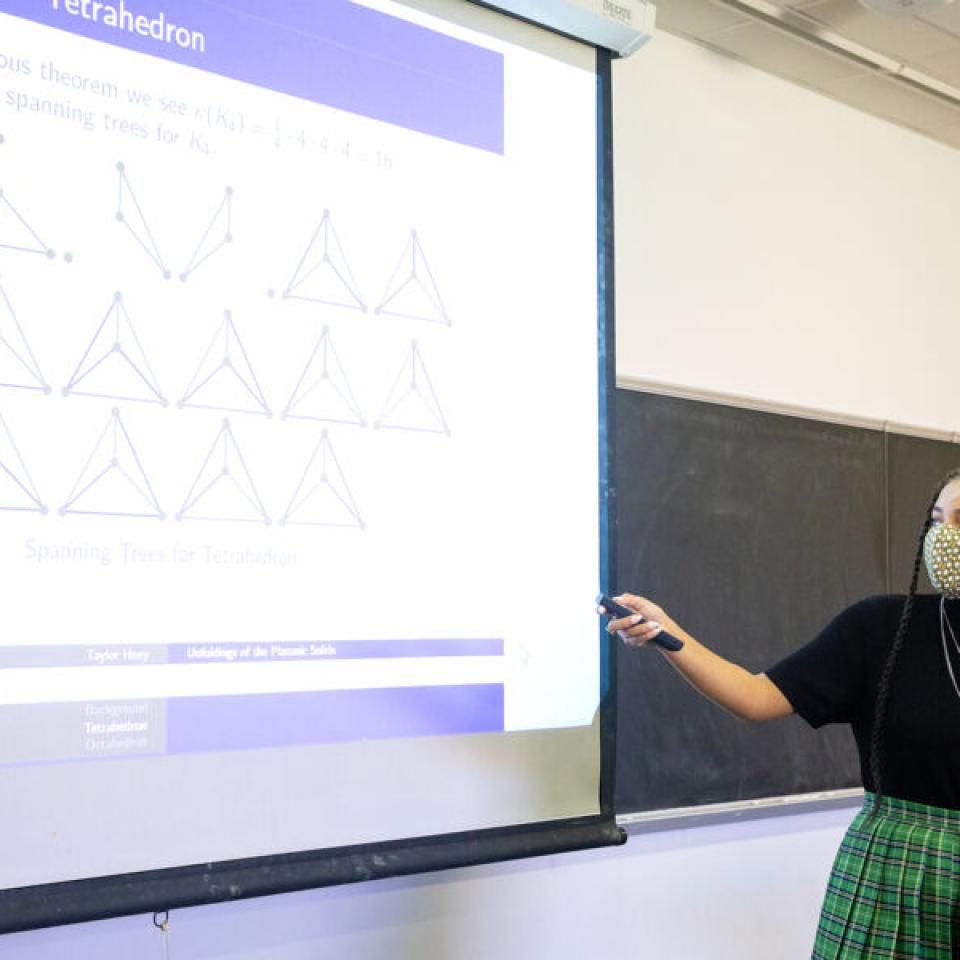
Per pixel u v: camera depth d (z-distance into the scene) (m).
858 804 3.05
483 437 1.93
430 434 1.87
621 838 2.04
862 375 3.24
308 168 1.77
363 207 1.82
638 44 2.13
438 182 1.91
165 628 1.60
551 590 1.99
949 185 3.54
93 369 1.55
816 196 3.16
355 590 1.77
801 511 2.97
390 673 1.80
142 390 1.59
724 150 2.94
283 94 1.75
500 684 1.92
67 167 1.55
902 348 3.36
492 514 1.93
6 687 1.47
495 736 1.91
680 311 2.81
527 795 1.94
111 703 1.55
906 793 1.64
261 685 1.68
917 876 1.57
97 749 1.54
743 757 2.78
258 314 1.70
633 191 2.73
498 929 2.36
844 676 1.75
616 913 2.56
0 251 1.49
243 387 1.68
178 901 1.57
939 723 1.61
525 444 1.97
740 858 2.81
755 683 1.77
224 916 2.02
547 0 1.99
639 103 2.77
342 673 1.75
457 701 1.87
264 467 1.69
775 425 2.94
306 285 1.75
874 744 1.68
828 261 3.18
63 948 1.86
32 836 1.48
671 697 2.66
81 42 1.57
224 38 1.70
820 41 2.89
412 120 1.88
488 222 1.96
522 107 2.02
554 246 2.04
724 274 2.92
